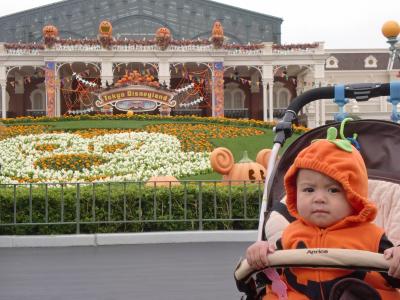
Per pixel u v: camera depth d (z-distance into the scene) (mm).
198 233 11969
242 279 3508
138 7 61281
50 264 9344
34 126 33656
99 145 26953
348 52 64625
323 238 3275
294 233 3387
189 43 49250
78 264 9320
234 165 16312
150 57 49094
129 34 61625
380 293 3203
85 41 48688
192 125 34156
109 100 40281
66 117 36250
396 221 3928
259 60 50344
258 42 62375
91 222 12117
